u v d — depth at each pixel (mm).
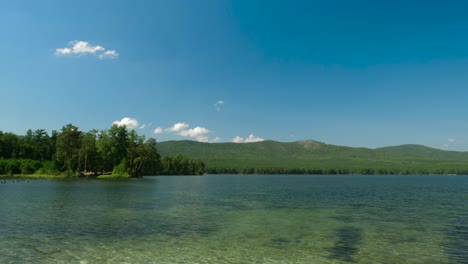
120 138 163125
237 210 50531
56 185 100000
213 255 25172
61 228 34094
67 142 156000
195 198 69062
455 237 32219
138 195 72125
